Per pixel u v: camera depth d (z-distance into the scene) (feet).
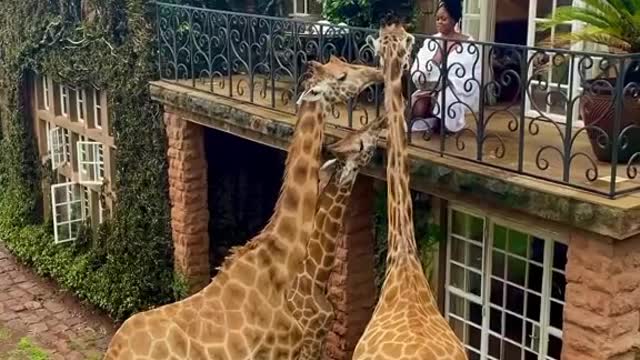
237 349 19.63
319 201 21.22
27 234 41.93
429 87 22.72
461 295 25.32
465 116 23.44
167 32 30.83
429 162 20.43
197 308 19.72
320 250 21.26
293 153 19.98
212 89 28.60
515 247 23.47
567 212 17.35
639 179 18.28
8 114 43.60
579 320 17.87
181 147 30.55
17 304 37.73
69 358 32.71
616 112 16.88
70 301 37.91
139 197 33.12
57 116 40.29
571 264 17.94
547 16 23.71
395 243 18.97
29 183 42.98
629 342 17.67
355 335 25.89
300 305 21.09
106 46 33.81
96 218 37.99
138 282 33.60
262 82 29.91
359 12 28.96
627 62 17.62
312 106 19.67
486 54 23.56
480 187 19.20
